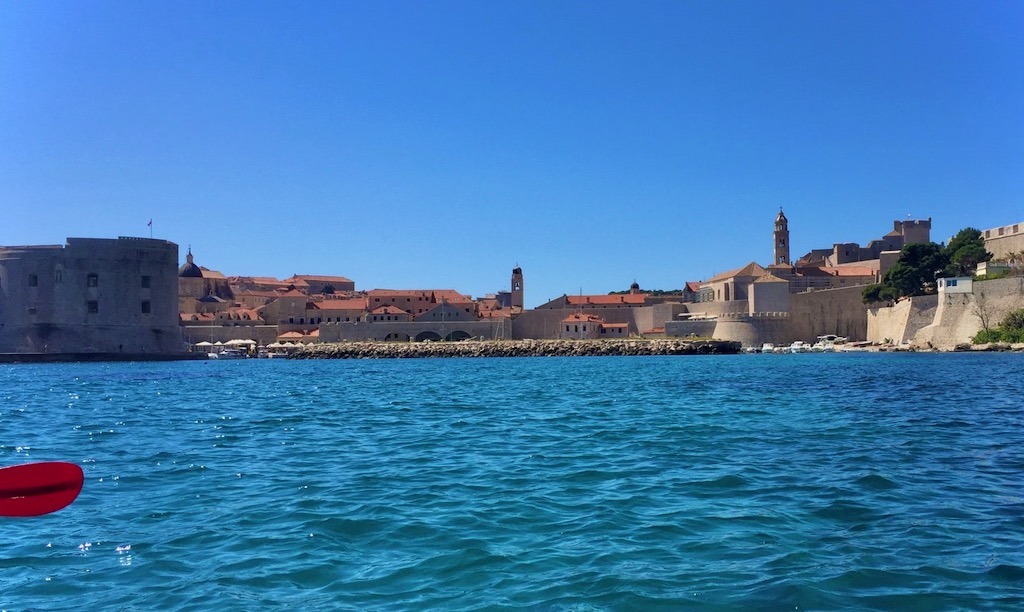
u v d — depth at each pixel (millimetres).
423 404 52719
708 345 169625
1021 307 132125
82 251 156750
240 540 17500
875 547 16359
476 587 14273
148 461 28562
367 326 199625
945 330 141250
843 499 20641
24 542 17578
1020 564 15102
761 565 15266
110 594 14211
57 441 35219
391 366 134375
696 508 19891
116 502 21438
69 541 17609
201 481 24406
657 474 24578
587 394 60625
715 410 45500
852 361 113375
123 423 42688
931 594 13602
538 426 38531
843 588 13945
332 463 27531
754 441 31891
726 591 13859
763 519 18688
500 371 108312
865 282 191000
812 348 163125
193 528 18578
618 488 22500
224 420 43250
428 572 15141
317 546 16953
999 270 142250
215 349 192000
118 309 160125
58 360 152500
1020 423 37156
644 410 46188
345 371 114625
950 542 16656
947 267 160875
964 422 37719
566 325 197875
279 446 32156
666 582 14336
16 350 153875
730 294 182750
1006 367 89188
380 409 49156
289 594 14055
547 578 14695
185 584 14672
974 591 13734
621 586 14141
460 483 23500
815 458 27312
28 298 155000
